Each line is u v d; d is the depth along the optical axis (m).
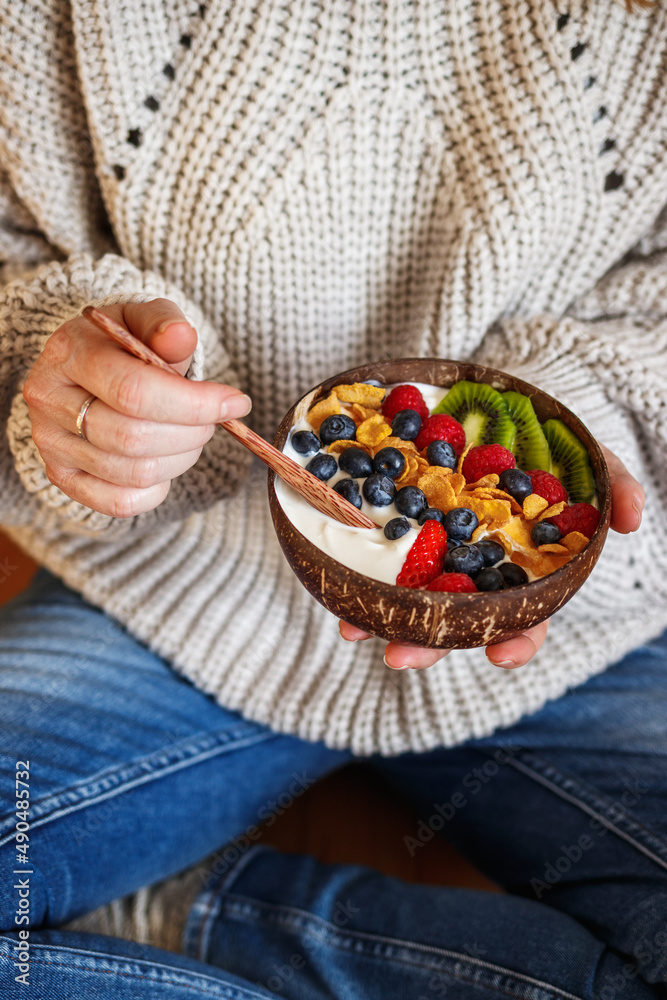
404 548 0.49
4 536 1.11
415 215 0.65
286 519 0.50
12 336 0.59
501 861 0.68
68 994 0.56
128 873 0.65
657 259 0.67
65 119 0.64
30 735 0.63
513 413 0.54
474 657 0.66
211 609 0.68
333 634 0.68
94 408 0.49
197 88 0.61
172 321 0.47
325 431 0.53
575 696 0.68
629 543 0.66
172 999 0.57
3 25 0.61
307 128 0.61
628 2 0.57
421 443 0.54
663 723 0.65
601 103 0.61
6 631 0.71
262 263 0.64
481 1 0.58
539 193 0.62
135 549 0.71
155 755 0.65
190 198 0.63
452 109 0.61
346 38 0.59
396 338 0.69
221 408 0.47
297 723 0.67
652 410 0.61
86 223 0.68
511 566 0.49
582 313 0.67
